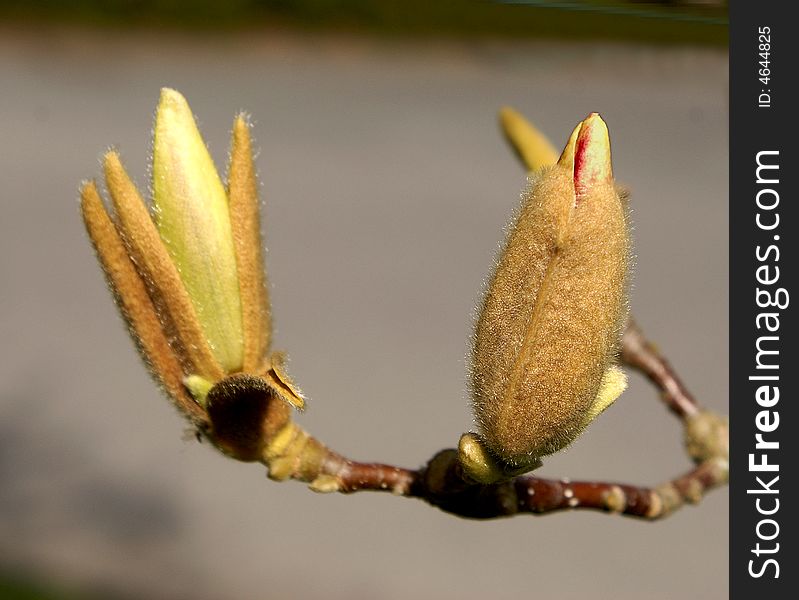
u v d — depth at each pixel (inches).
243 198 10.0
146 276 10.0
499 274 9.4
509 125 12.2
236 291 10.0
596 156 9.2
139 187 10.1
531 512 10.8
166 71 61.8
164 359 10.1
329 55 62.5
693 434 12.1
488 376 9.4
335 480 10.4
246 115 10.1
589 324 9.2
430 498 10.5
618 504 11.1
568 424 9.4
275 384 9.8
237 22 63.9
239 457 10.3
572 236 9.1
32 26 63.7
